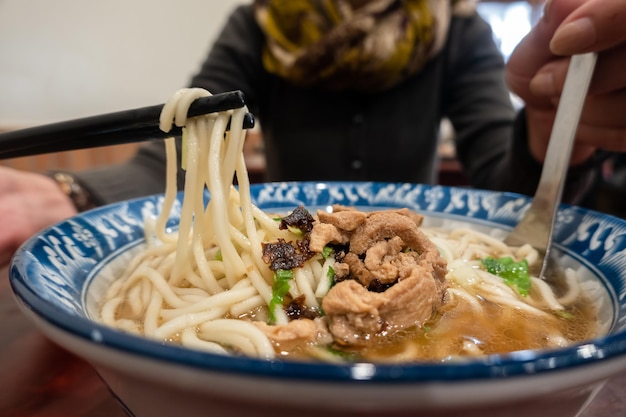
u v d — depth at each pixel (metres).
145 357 0.09
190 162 0.18
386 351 0.15
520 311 0.18
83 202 0.32
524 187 0.35
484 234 0.25
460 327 0.17
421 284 0.16
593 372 0.09
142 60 0.97
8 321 0.20
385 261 0.17
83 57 0.91
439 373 0.08
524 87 0.30
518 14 1.22
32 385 0.16
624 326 0.13
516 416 0.10
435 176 0.58
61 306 0.12
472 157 0.50
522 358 0.08
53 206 0.30
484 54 0.56
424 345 0.16
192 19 1.00
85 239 0.20
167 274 0.20
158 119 0.18
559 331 0.17
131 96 0.97
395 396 0.08
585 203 0.46
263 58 0.55
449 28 0.56
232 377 0.08
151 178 0.38
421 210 0.27
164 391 0.10
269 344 0.15
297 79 0.51
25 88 0.87
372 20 0.48
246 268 0.18
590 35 0.21
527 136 0.34
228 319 0.17
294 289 0.18
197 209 0.19
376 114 0.53
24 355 0.18
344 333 0.15
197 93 0.18
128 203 0.23
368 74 0.50
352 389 0.08
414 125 0.54
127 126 0.18
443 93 0.57
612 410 0.15
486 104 0.52
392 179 0.54
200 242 0.19
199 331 0.17
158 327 0.17
